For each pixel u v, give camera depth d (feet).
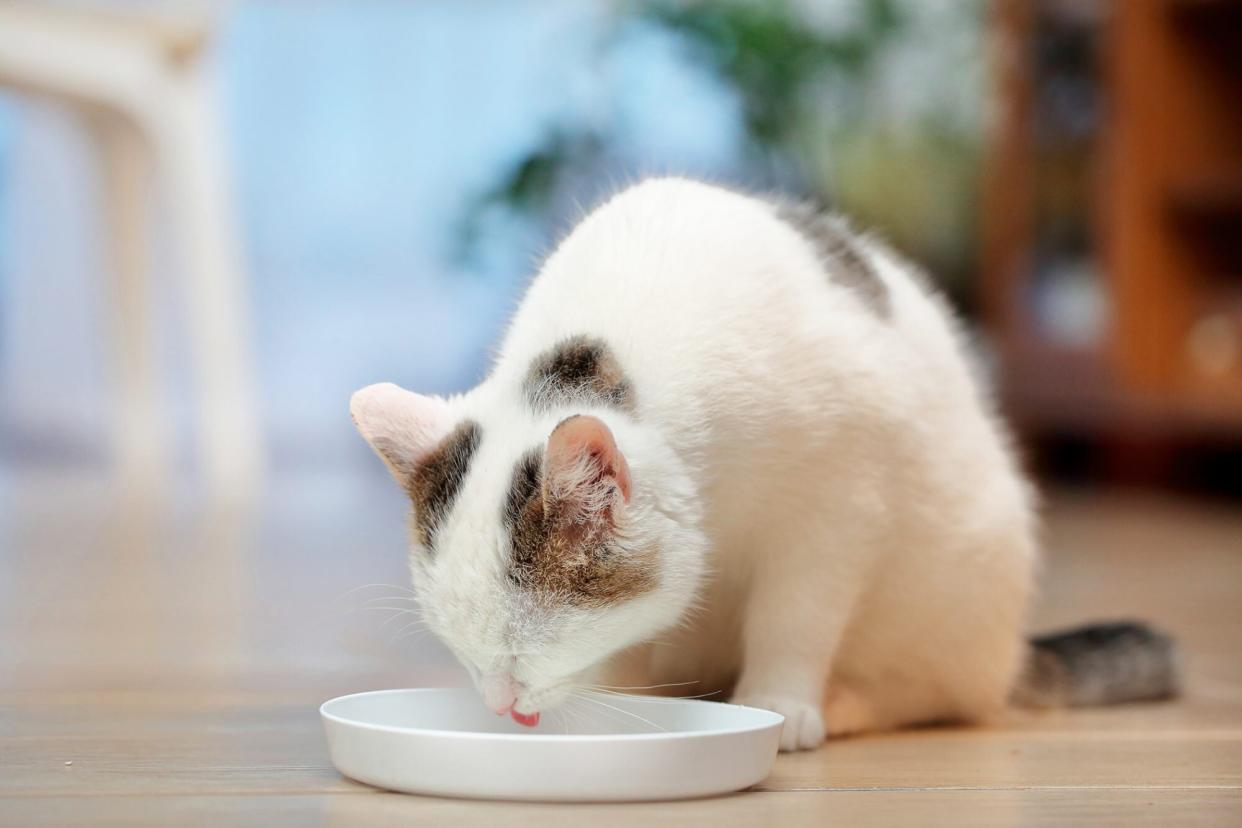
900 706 3.92
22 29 7.73
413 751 3.24
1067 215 9.71
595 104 9.26
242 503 8.82
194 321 8.96
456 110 12.14
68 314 11.85
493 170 10.62
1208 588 5.66
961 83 10.28
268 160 11.98
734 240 3.67
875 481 3.69
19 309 11.82
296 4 11.93
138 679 4.14
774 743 3.34
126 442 9.61
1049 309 9.86
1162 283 9.34
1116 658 4.13
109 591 5.34
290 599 5.23
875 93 9.79
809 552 3.68
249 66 11.92
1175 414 8.77
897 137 10.05
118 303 9.41
